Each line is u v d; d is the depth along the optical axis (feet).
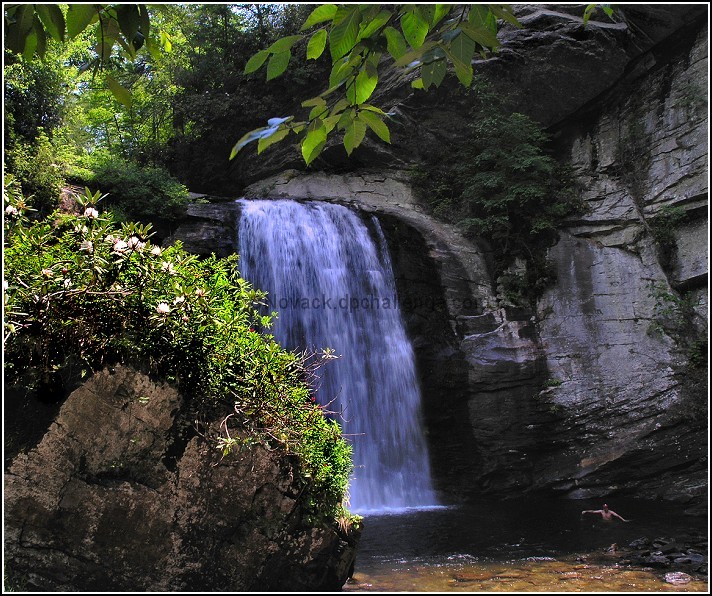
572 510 34.83
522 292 45.06
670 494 36.76
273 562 14.82
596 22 50.24
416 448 42.11
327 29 6.89
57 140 41.27
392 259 46.85
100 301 13.58
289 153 57.00
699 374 38.68
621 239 44.50
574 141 52.19
